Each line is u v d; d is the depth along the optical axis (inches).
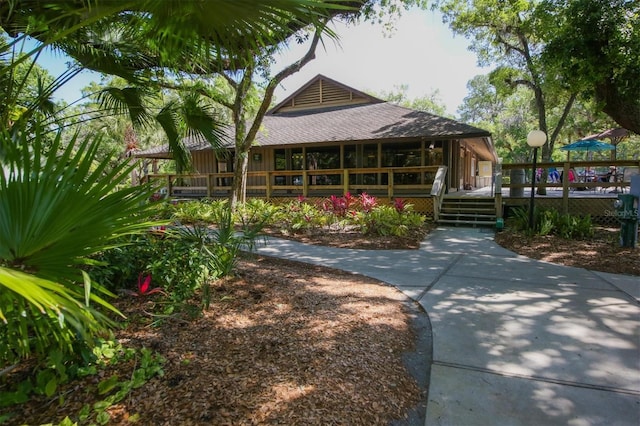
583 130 934.4
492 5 515.8
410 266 221.0
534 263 225.1
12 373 86.1
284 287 160.1
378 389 88.4
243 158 426.6
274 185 558.3
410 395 88.4
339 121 572.4
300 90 676.7
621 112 307.0
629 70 278.2
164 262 134.4
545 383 93.8
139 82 174.4
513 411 82.7
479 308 147.8
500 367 102.0
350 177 546.9
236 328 115.9
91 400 79.0
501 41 592.1
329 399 82.4
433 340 119.1
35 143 68.2
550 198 382.0
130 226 68.5
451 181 523.2
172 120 197.0
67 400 79.0
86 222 62.9
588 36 275.0
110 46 153.8
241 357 98.2
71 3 109.3
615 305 149.7
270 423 73.5
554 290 170.9
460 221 378.3
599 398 87.4
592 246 261.7
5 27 126.9
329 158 559.8
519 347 113.7
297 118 639.1
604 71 279.6
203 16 87.5
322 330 118.0
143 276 133.0
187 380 86.4
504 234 319.3
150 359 93.1
